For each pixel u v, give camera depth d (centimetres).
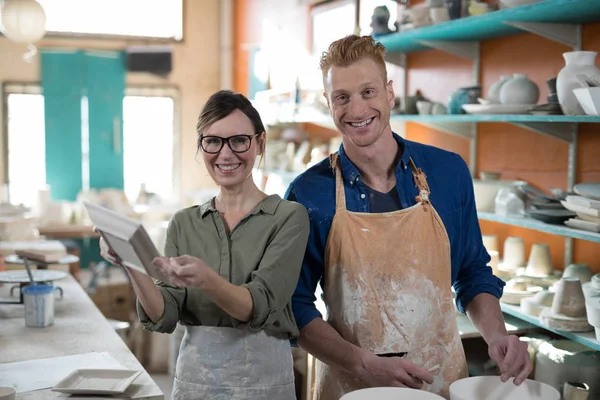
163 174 775
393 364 179
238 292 176
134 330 511
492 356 184
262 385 189
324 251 205
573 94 263
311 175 210
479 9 315
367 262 197
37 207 684
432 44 371
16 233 527
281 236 191
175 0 765
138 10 755
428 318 198
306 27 591
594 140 303
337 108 193
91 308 341
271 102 611
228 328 190
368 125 192
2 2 448
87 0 735
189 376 192
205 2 775
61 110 728
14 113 715
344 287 200
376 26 396
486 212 326
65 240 664
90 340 282
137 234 157
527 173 347
